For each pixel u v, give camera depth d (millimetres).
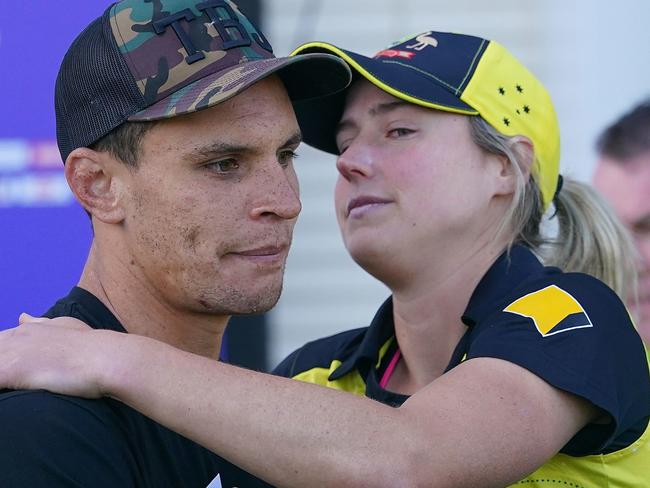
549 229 8820
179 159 5844
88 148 6082
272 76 6164
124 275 6168
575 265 8633
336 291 13836
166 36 5996
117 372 5590
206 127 5832
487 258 7926
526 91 8297
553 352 6531
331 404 5848
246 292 6008
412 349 8195
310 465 5695
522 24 13617
